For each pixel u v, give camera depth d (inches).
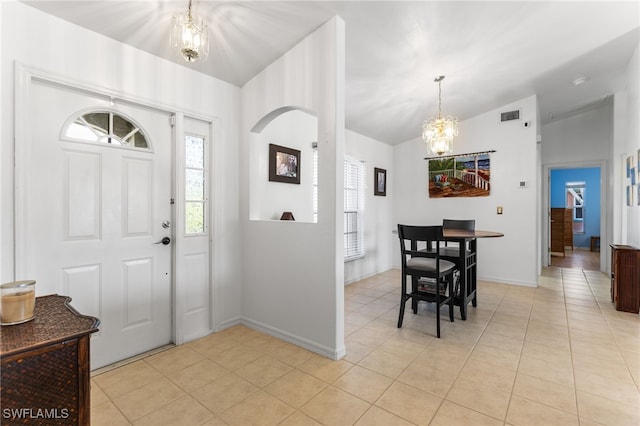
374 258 201.2
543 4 91.2
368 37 98.0
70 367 42.5
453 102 163.6
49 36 72.4
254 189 115.6
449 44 106.3
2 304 44.8
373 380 77.3
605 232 208.4
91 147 82.0
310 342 94.1
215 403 68.4
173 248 99.0
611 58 135.9
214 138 107.8
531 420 61.9
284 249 101.3
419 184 210.8
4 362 37.2
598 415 63.2
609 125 202.5
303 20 85.7
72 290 78.9
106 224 84.9
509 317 122.3
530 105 169.3
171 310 99.7
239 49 94.9
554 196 328.2
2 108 66.4
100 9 73.1
